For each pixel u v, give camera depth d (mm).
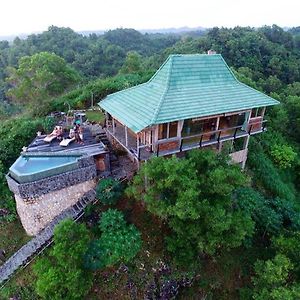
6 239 17562
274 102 19719
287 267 14547
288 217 19328
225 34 68500
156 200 13711
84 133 22000
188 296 16266
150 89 18672
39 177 15961
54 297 13109
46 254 16031
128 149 17828
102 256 13891
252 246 18391
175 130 17328
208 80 19094
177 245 15133
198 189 13562
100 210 17141
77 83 35688
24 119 25688
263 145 27188
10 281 15531
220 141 19031
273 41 76250
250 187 21391
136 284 15391
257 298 14547
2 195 18906
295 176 28328
